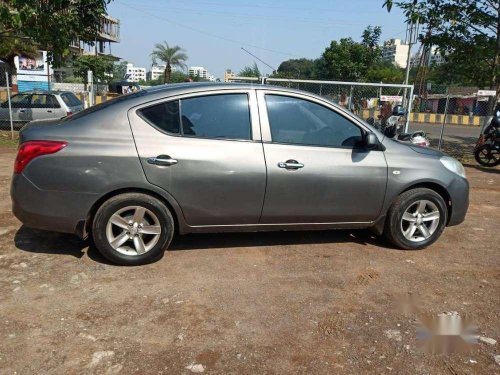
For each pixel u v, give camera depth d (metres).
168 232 4.16
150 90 4.26
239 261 4.40
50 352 2.90
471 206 7.06
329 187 4.40
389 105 12.69
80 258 4.30
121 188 3.97
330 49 25.53
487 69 11.76
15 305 3.43
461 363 2.94
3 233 4.87
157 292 3.72
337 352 3.02
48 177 3.87
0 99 19.89
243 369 2.81
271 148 4.25
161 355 2.91
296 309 3.54
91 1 11.05
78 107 15.55
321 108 4.47
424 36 12.23
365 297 3.78
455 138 18.69
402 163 4.62
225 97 4.25
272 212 4.33
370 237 5.23
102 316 3.33
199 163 4.06
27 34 10.75
